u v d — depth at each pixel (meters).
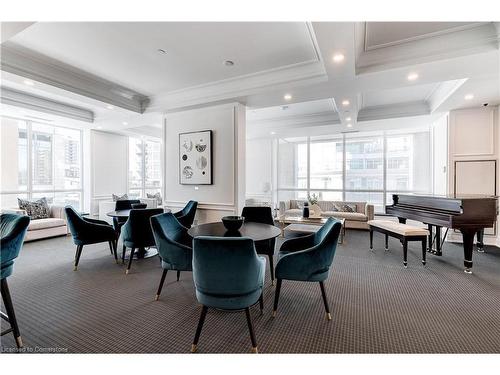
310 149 7.74
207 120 4.50
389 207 4.41
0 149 5.01
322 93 3.79
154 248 4.29
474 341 1.78
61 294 2.54
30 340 1.81
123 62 3.34
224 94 4.04
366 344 1.76
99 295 2.52
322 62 3.02
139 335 1.87
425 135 6.42
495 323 2.00
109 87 4.19
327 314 2.08
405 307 2.27
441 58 2.77
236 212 4.24
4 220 1.97
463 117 4.70
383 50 2.99
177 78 3.87
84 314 2.16
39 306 2.30
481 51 2.61
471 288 2.66
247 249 1.57
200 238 1.59
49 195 5.84
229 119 4.29
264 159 8.22
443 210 3.36
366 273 3.12
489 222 3.03
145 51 3.05
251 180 8.41
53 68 3.46
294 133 6.95
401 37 2.79
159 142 8.38
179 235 2.87
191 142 4.61
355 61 2.88
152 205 5.62
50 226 4.91
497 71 3.06
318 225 4.78
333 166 7.45
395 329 1.93
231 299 1.63
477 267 3.30
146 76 3.79
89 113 5.62
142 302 2.38
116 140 7.00
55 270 3.22
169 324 2.01
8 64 3.04
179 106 4.46
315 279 2.06
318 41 2.46
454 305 2.29
